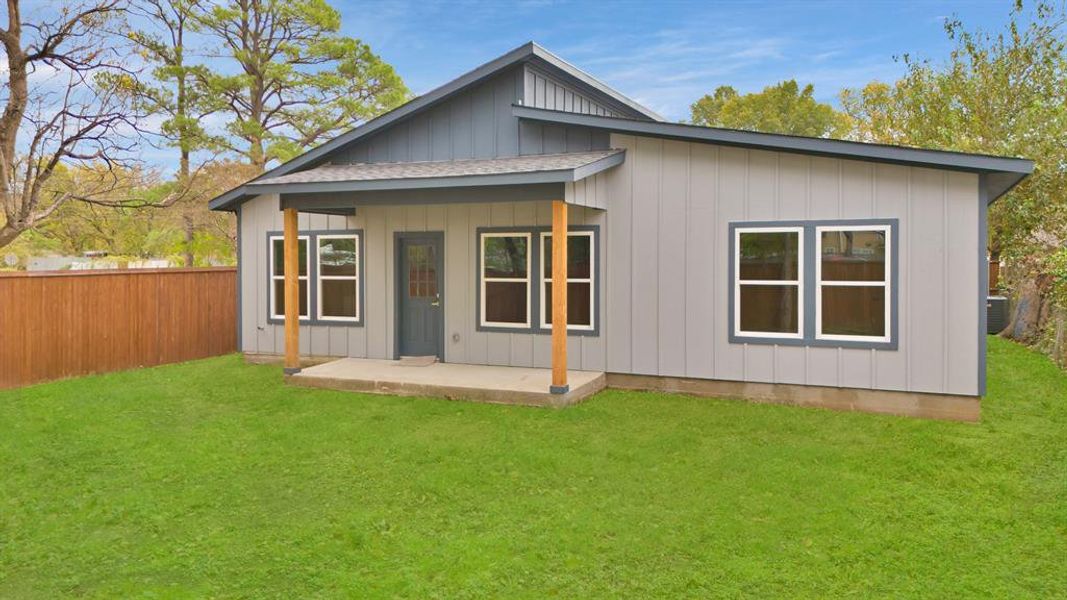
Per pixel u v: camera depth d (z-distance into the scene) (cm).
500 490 595
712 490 587
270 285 1242
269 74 2203
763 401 902
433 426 795
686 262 938
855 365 853
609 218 980
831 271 862
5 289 1057
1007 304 1627
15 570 461
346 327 1183
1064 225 1345
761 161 893
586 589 425
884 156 809
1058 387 984
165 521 540
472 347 1091
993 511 543
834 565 454
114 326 1219
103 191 1292
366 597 416
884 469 638
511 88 1041
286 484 619
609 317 988
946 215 806
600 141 982
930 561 460
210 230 2273
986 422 799
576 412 842
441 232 1108
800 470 632
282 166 1152
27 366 1085
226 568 458
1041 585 428
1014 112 1611
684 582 432
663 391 959
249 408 905
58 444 752
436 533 508
